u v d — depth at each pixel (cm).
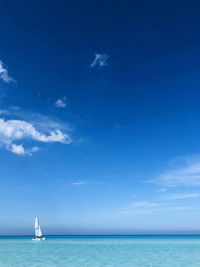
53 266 2514
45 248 4612
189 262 2720
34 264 2645
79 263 2698
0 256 3353
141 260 2884
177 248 4469
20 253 3697
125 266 2492
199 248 4438
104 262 2759
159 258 3042
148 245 5312
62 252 3819
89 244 5797
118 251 3947
